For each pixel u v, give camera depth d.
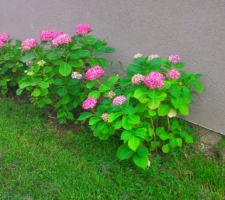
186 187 2.13
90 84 2.40
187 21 2.44
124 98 2.17
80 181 2.19
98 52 2.68
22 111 2.96
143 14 2.65
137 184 2.15
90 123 2.25
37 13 3.42
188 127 2.54
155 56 2.42
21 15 3.59
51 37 2.63
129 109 2.14
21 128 2.73
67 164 2.33
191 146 2.44
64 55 2.55
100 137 2.31
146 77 2.17
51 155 2.44
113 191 2.13
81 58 2.65
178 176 2.23
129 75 2.36
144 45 2.71
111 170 2.29
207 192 2.10
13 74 3.17
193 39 2.44
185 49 2.50
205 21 2.36
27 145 2.52
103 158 2.38
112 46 2.91
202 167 2.24
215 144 2.46
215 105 2.45
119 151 2.19
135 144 2.09
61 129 2.74
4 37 3.11
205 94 2.48
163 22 2.56
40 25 3.43
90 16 2.98
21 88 2.61
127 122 2.13
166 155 2.38
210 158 2.37
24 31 3.62
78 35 2.66
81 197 2.08
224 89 2.38
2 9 3.78
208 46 2.38
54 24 3.30
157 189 2.12
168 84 2.21
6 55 3.07
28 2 3.47
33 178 2.24
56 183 2.18
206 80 2.45
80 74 2.58
